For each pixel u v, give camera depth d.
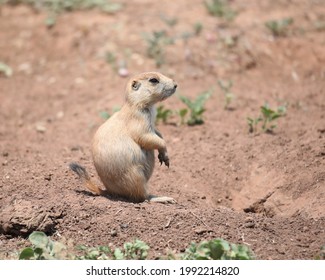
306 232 16.53
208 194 20.41
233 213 17.53
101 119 26.92
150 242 15.93
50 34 35.59
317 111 26.16
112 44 32.81
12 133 26.70
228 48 32.16
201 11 35.78
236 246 14.79
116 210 17.14
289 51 32.94
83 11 36.69
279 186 19.61
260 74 31.23
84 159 21.97
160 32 30.83
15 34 36.31
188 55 31.20
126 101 18.25
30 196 18.20
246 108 26.94
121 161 17.86
